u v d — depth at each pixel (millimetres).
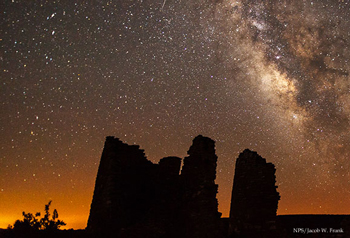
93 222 12070
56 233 14258
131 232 11203
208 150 12523
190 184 12242
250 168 12352
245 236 11633
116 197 11789
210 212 11758
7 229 15086
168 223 11773
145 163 12961
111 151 12375
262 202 11758
